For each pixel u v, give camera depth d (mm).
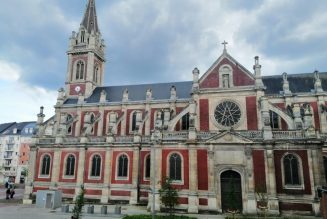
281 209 37844
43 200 46469
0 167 109438
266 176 39062
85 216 36688
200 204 40375
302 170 38281
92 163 53000
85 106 64312
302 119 45500
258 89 44469
